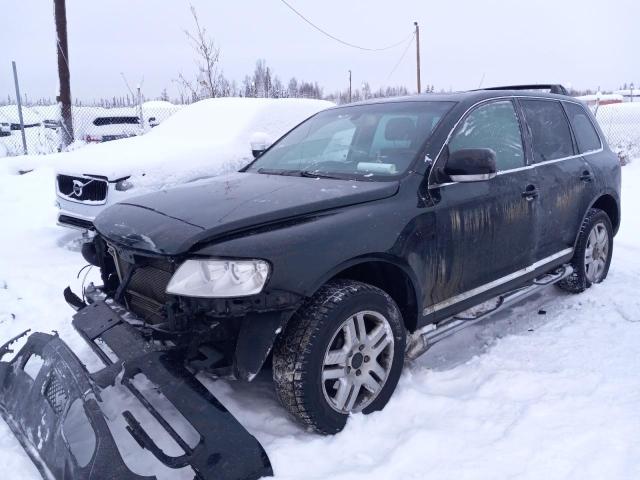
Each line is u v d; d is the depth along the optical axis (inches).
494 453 106.6
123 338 111.3
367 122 153.8
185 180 248.7
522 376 133.1
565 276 179.8
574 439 109.0
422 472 102.4
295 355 107.2
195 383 102.6
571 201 173.6
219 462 93.2
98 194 243.6
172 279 104.7
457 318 143.3
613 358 144.1
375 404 120.6
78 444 105.9
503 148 153.8
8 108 652.7
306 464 104.5
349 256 112.0
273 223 109.5
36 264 244.7
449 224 131.5
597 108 684.1
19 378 122.6
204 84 562.6
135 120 614.9
